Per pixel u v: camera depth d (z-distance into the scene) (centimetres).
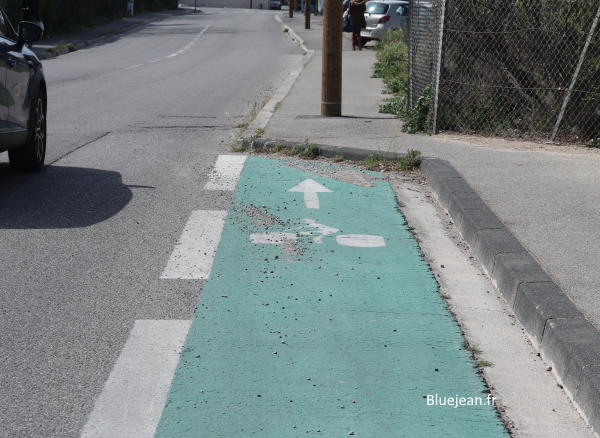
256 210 773
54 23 4309
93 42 4072
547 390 429
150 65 2709
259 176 919
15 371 438
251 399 407
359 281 580
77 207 780
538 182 852
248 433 376
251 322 504
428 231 719
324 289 562
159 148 1105
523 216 714
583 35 1109
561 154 1025
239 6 10725
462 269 618
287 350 463
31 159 912
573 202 770
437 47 1169
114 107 1563
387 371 439
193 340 477
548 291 508
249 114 1448
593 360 415
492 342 486
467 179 854
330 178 912
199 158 1030
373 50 3073
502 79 1160
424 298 549
